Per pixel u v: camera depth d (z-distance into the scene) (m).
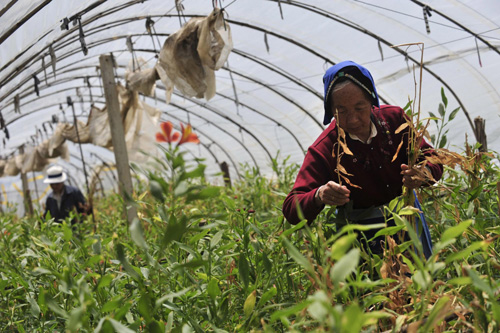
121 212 5.78
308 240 1.94
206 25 6.10
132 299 1.73
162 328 1.32
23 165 15.91
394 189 2.37
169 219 1.30
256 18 8.23
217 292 1.55
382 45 8.27
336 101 2.23
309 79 9.87
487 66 7.82
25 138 16.05
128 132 9.32
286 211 2.20
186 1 7.55
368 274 1.79
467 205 2.15
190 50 6.34
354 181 2.35
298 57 9.31
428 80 8.55
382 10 7.47
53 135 12.36
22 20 5.64
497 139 8.33
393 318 1.38
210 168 15.54
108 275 1.36
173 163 1.15
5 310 2.23
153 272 1.71
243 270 1.59
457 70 8.13
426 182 2.05
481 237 1.82
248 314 1.50
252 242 1.87
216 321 1.60
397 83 8.87
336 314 0.87
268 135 12.71
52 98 12.27
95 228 6.12
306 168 2.34
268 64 9.73
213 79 6.50
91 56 9.48
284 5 7.84
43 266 2.19
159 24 8.49
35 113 13.54
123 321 1.73
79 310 1.12
